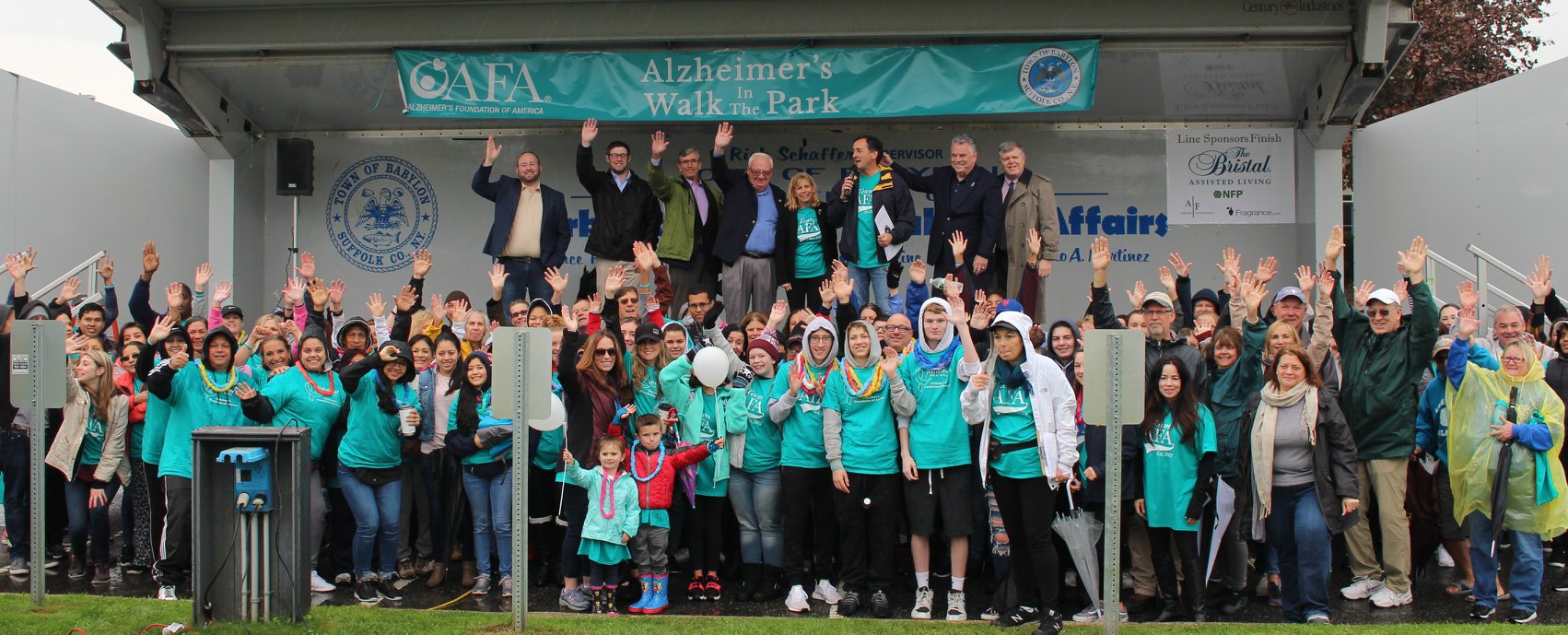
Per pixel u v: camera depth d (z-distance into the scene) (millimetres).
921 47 10500
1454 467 7160
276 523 6207
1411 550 7816
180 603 6883
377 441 7680
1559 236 10734
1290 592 6969
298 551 6230
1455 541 7754
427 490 8211
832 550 7891
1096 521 6887
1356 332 7590
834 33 10453
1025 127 12062
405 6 10719
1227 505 7074
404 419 7547
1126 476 7246
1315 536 6785
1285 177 11867
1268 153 11875
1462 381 7184
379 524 7742
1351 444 6805
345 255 12633
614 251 10727
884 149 12070
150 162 12953
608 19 10578
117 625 6312
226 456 6098
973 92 10445
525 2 10594
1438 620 7137
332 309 9750
